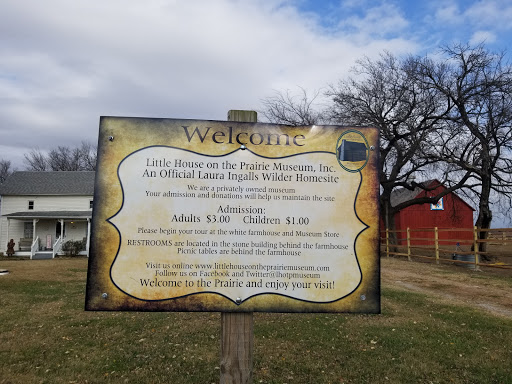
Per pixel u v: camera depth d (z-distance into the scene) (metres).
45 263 20.41
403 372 4.68
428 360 5.04
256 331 6.43
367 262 3.25
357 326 6.70
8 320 7.20
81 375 4.55
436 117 21.33
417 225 36.97
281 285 3.18
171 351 5.41
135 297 3.08
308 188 3.28
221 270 3.15
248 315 3.21
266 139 3.29
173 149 3.21
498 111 19.52
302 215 3.25
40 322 7.05
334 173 3.31
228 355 3.16
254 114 3.43
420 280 12.45
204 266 3.14
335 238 3.25
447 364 4.91
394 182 25.20
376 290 3.24
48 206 31.53
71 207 31.72
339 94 25.22
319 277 3.21
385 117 23.70
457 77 20.28
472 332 6.27
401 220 37.03
